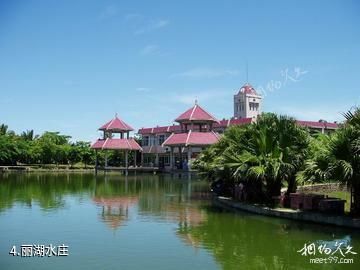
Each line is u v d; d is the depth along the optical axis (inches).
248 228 590.6
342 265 402.3
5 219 658.8
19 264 399.5
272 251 454.9
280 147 744.3
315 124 2615.7
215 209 802.2
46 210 764.6
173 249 459.8
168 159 3021.7
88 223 625.3
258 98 3582.7
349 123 610.2
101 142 2618.1
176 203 906.1
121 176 2201.0
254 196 837.2
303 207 695.7
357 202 607.8
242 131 836.0
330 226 604.1
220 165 856.3
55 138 3565.5
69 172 2664.9
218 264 401.1
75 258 420.8
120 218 677.3
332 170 585.6
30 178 1888.5
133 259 417.4
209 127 2491.4
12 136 3243.1
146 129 3321.9
